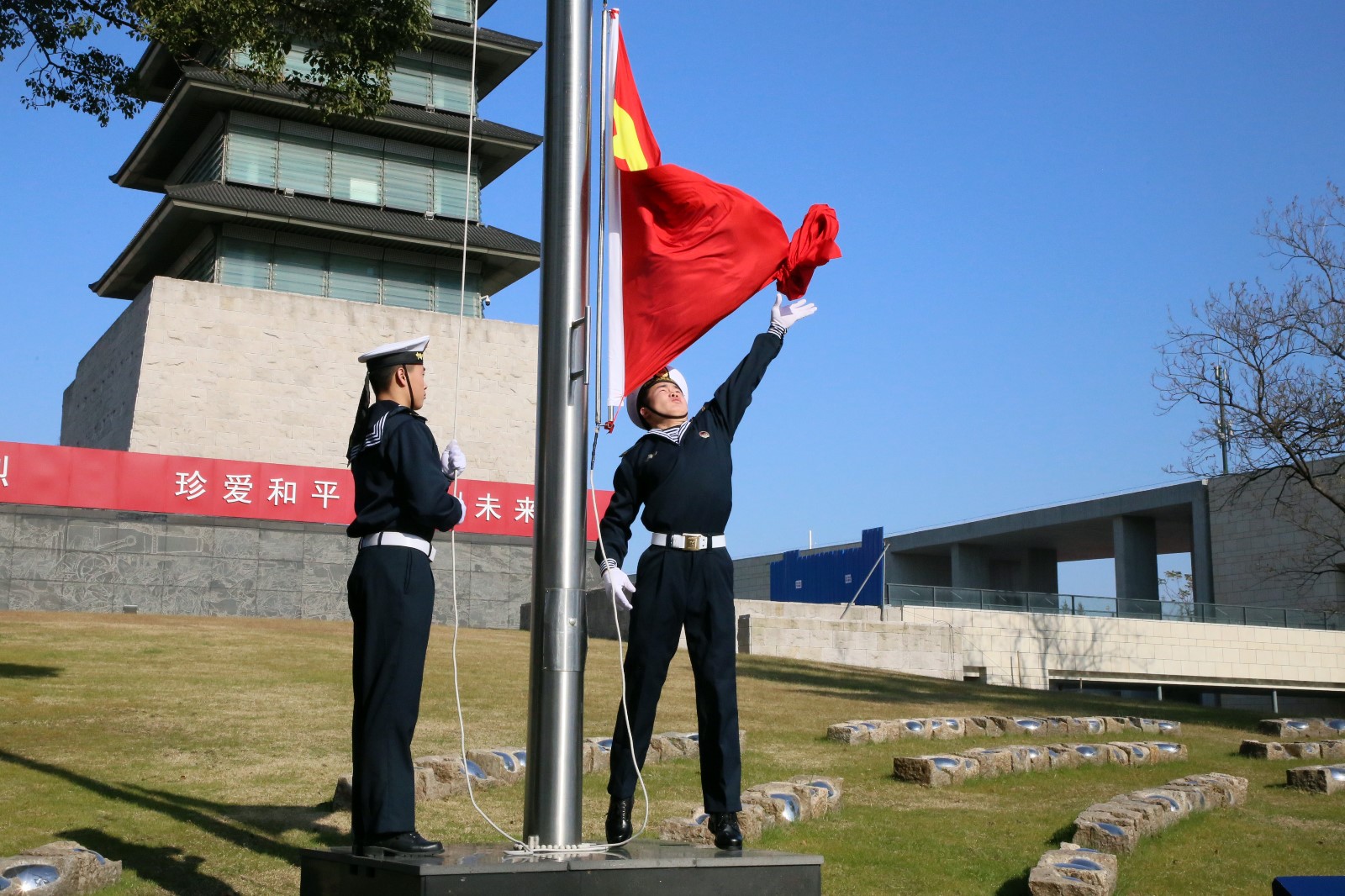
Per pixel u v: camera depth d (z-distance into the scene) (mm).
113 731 10492
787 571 40906
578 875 4180
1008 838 7902
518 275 37031
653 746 10234
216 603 26953
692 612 5473
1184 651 39219
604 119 5891
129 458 26672
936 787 9797
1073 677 37781
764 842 7414
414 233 33469
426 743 10570
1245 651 39812
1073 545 52594
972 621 36406
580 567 4938
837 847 7434
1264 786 10766
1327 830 8766
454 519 5184
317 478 28328
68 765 8906
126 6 14914
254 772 9000
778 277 6195
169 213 31797
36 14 14586
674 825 7098
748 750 11336
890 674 24688
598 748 9586
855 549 36688
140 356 31141
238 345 31797
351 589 5160
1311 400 23141
